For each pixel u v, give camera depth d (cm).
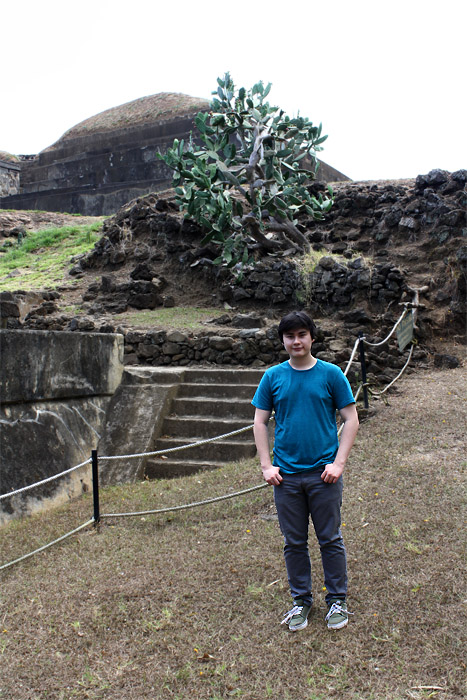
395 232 1216
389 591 387
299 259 1130
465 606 364
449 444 618
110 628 380
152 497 599
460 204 1159
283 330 361
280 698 307
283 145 1191
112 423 767
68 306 1288
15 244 1953
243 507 544
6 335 627
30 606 413
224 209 1017
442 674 314
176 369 862
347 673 321
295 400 357
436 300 1032
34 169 3106
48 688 329
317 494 354
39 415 672
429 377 857
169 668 337
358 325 966
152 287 1245
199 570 439
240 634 362
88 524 545
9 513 593
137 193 2623
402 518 477
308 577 366
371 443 639
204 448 711
